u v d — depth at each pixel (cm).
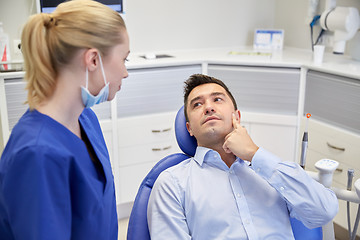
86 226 102
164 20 314
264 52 313
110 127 258
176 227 131
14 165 87
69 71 96
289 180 127
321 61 263
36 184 87
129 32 303
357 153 226
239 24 346
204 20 330
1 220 96
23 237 90
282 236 134
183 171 143
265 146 283
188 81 156
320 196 126
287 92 269
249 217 133
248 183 140
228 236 131
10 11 262
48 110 98
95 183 104
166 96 272
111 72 100
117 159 264
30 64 94
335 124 244
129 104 261
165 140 277
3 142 242
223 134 143
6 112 231
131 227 140
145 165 275
